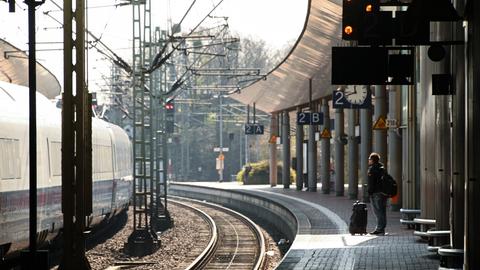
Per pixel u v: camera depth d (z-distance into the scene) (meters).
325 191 132.12
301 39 95.56
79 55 36.22
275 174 173.12
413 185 68.88
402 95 76.12
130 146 104.62
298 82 124.12
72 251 36.34
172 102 124.62
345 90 96.12
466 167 34.78
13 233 47.12
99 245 79.06
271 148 173.25
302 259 48.31
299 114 119.12
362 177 99.56
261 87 142.75
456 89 39.53
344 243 57.53
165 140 103.19
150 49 82.12
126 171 98.81
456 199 40.09
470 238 34.72
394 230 66.12
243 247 81.38
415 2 34.19
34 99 28.91
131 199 113.75
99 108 143.62
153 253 74.94
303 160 152.62
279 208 103.94
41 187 53.88
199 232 95.94
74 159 36.44
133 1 78.50
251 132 169.88
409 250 51.34
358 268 43.16
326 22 83.31
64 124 36.06
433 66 49.81
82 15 36.22
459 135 39.81
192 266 61.09
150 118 83.62
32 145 29.06
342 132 123.19
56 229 58.41
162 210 101.62
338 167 123.19
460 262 39.97
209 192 172.12
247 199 137.38
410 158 69.00
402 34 34.25
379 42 34.38
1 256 46.16
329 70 107.44
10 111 48.06
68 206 36.22
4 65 82.62
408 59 34.81
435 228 47.91
